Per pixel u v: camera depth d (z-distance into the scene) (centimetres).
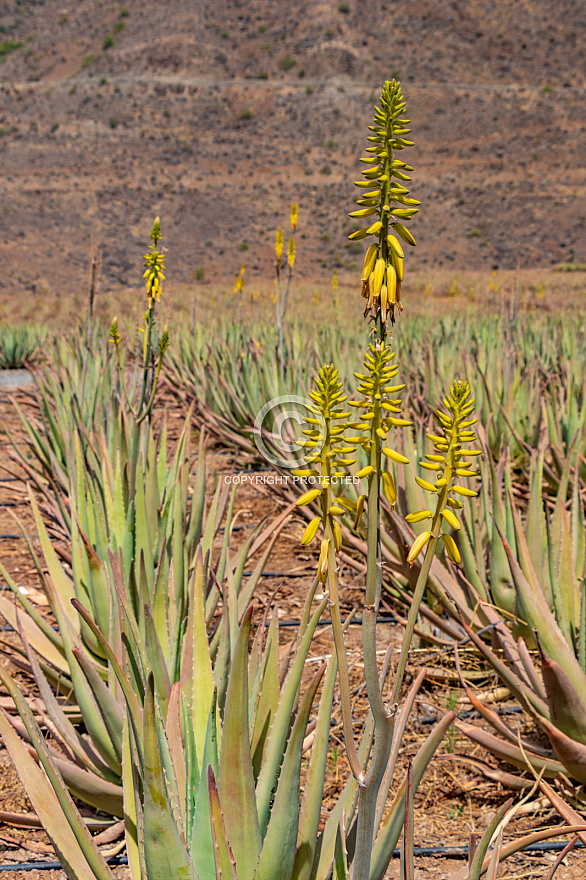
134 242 8225
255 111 11856
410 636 120
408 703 191
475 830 271
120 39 13900
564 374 733
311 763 182
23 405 1070
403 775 298
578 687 276
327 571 118
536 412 618
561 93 11806
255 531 354
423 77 12281
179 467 361
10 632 426
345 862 180
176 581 305
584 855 258
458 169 10231
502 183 9738
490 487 396
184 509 345
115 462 402
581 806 278
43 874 258
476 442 465
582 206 9175
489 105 11544
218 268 7875
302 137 11262
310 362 829
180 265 7900
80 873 193
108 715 245
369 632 116
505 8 13675
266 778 191
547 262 8225
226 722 167
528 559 315
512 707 343
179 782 199
